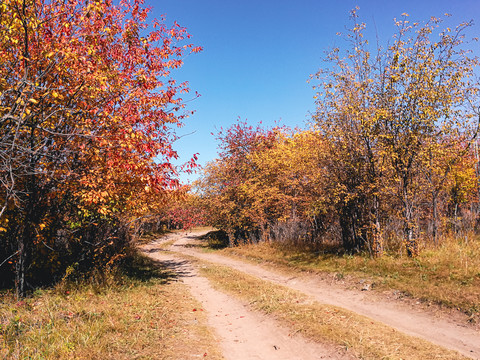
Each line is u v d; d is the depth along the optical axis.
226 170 28.03
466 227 13.98
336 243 16.50
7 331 5.70
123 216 13.02
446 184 13.72
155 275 14.37
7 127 6.87
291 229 19.53
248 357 5.86
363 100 12.70
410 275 9.77
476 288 7.86
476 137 12.03
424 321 7.33
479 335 6.30
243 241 25.75
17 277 8.52
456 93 11.42
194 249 28.31
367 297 9.40
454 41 11.37
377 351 5.42
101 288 9.66
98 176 9.15
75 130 8.19
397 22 11.98
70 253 11.02
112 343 5.71
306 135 18.06
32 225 8.77
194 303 9.70
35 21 7.01
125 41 10.27
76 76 8.25
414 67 11.73
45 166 8.23
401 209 12.63
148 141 8.57
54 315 6.83
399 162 12.28
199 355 5.71
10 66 7.58
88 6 7.89
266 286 11.25
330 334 6.30
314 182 15.00
